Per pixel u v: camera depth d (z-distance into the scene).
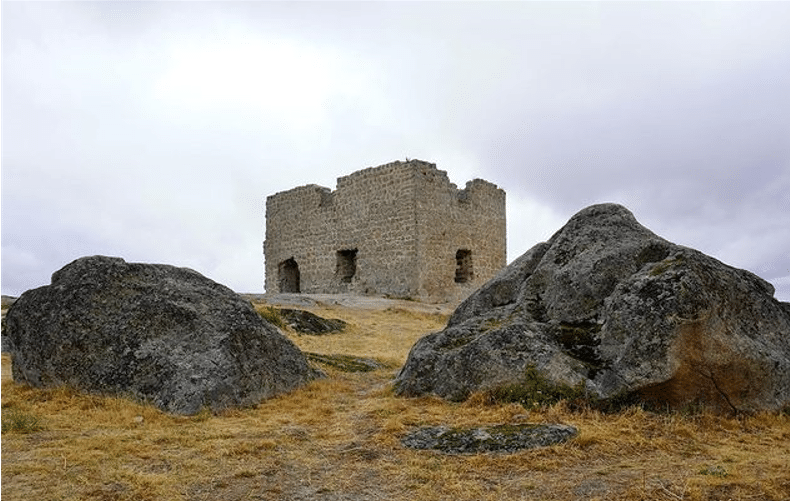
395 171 30.81
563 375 9.09
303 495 6.02
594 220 11.86
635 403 8.65
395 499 5.89
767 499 5.61
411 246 29.94
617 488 5.96
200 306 10.93
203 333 10.45
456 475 6.45
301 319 20.64
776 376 8.94
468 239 32.66
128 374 9.93
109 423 8.55
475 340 10.04
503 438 7.39
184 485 6.19
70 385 10.05
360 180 32.44
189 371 9.81
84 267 11.08
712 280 9.12
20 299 11.21
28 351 10.53
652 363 8.52
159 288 11.05
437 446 7.39
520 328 9.90
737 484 5.93
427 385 10.16
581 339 9.84
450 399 9.70
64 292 10.70
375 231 31.58
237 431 8.23
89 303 10.55
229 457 7.06
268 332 11.39
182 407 9.35
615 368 8.90
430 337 11.23
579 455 6.93
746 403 8.80
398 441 7.68
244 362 10.42
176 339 10.34
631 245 10.73
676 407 8.64
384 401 9.94
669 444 7.38
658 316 8.70
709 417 8.38
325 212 34.16
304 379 11.56
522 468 6.59
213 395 9.59
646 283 9.25
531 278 11.63
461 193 33.22
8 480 6.16
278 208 37.03
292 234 36.03
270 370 10.87
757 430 8.17
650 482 6.05
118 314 10.54
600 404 8.69
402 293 30.22
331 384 11.62
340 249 33.25
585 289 10.49
